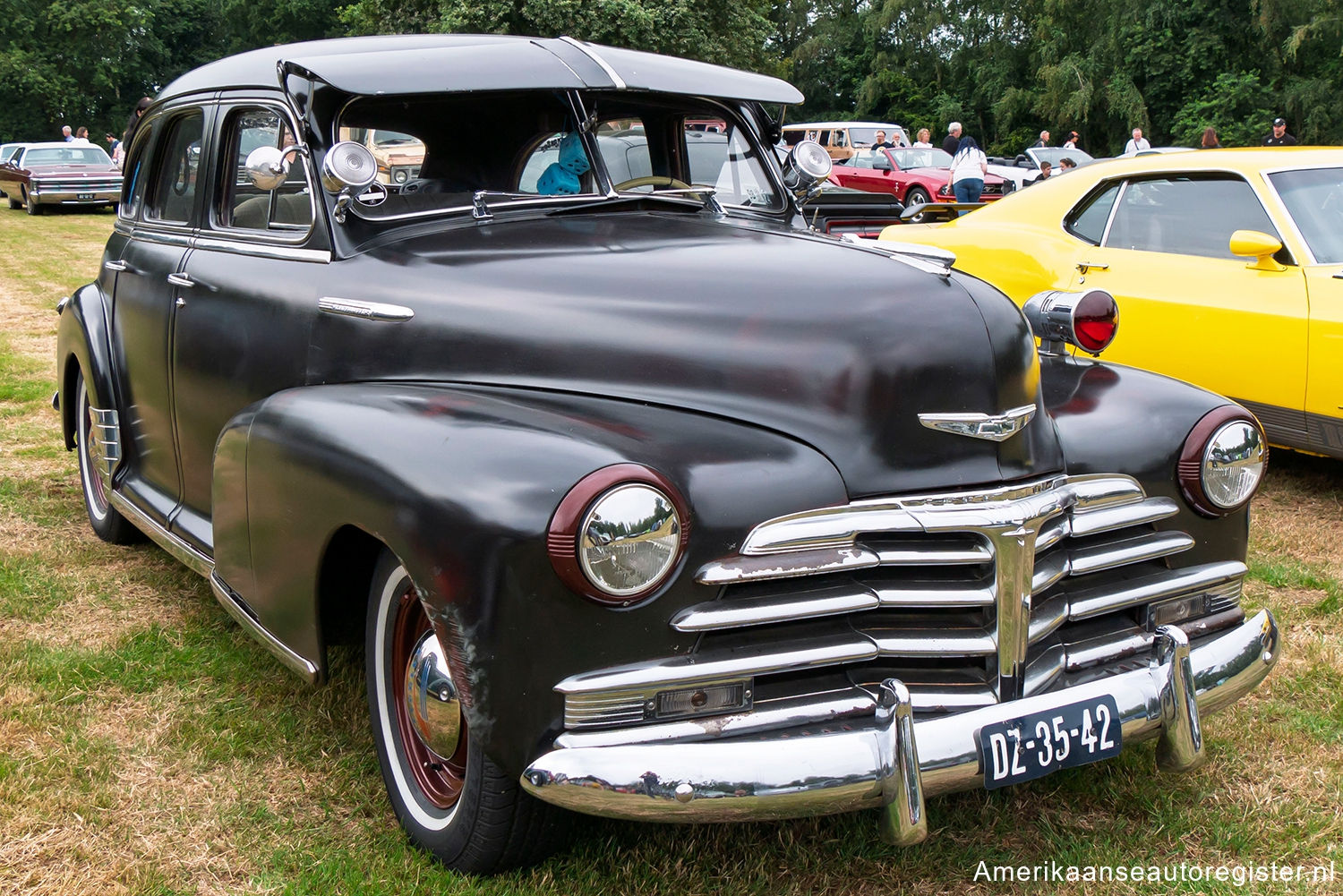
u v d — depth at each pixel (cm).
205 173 361
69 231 1848
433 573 214
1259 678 265
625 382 253
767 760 204
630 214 331
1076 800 279
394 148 318
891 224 774
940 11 4084
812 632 222
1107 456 262
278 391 305
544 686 208
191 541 353
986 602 226
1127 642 255
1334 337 482
